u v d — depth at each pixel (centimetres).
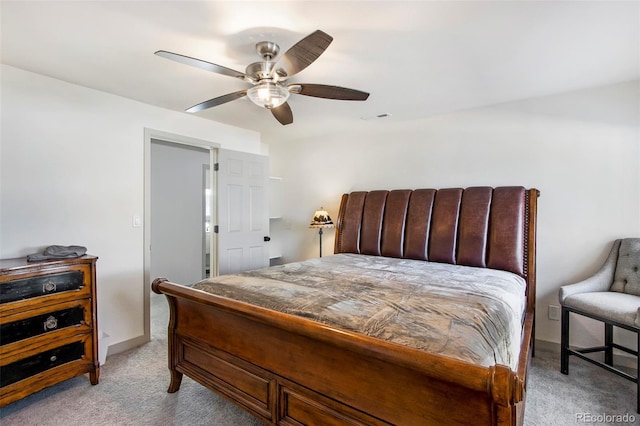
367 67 231
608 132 267
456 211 317
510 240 284
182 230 520
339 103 312
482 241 297
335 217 436
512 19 171
